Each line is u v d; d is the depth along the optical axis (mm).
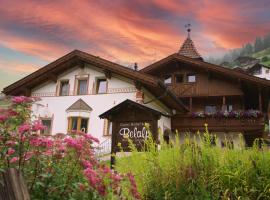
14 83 18953
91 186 2844
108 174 3062
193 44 28641
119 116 8938
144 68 23094
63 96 18484
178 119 20156
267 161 3160
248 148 3510
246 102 24594
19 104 3873
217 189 3152
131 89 16953
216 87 22125
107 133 16719
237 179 3105
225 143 3619
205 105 23328
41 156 3078
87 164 3035
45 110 18422
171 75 23281
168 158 3529
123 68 16641
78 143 3113
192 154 3395
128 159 4023
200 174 3246
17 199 2133
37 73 18656
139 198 3131
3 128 3328
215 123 19312
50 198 2852
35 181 2920
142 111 8688
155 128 8445
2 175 2143
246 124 18812
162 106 19297
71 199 2779
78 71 18609
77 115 17547
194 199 3139
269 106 25359
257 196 3031
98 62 17281
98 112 17359
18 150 3170
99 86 18109
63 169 3057
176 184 3223
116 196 3188
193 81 23031
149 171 3479
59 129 17844
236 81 21438
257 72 58156
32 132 3227
